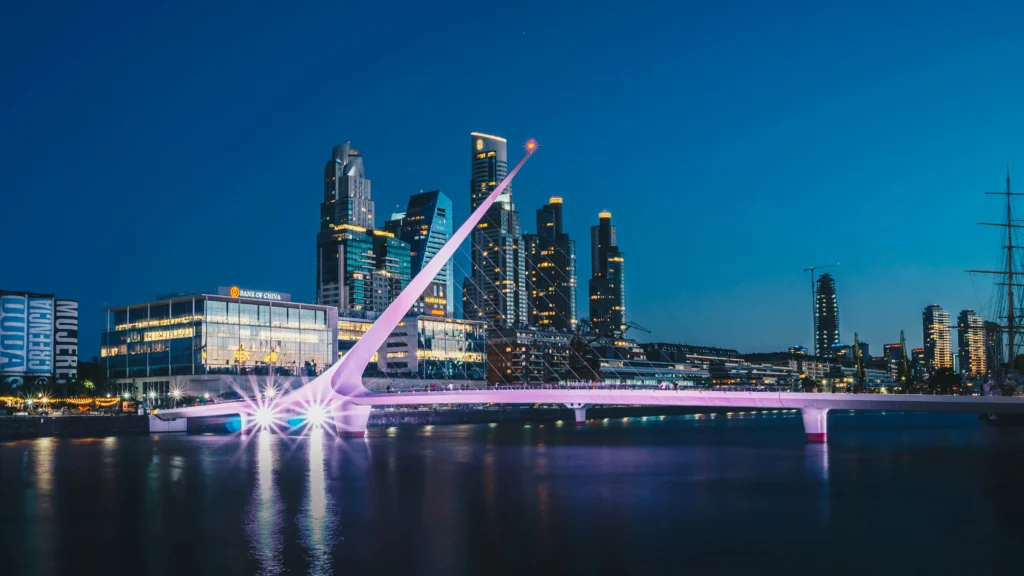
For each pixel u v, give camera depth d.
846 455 85.81
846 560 37.75
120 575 35.91
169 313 179.50
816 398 90.75
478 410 168.62
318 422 132.38
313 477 67.75
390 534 43.56
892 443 103.19
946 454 86.38
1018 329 166.88
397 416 150.88
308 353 191.00
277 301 185.88
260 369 177.38
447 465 77.00
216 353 174.38
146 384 178.62
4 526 46.62
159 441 108.75
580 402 96.31
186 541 42.25
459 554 39.00
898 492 57.81
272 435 119.56
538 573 35.69
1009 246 167.12
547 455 87.69
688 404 94.94
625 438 116.38
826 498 55.16
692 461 80.44
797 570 36.09
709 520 47.16
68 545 41.59
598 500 54.62
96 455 87.94
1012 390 159.75
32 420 115.56
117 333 189.25
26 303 157.75
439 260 110.38
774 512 49.72
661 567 36.56
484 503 53.59
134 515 49.88
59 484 63.94
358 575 35.56
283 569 36.62
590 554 38.88
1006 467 73.25
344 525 46.16
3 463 79.50
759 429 143.25
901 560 37.78
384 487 61.44
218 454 88.94
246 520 47.91
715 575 35.31
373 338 110.88
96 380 168.12
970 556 38.47
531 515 48.97
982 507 51.31
